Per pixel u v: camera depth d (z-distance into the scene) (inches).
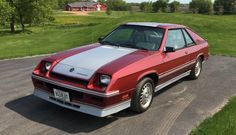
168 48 243.6
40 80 214.7
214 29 1005.8
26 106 234.8
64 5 6663.4
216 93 286.8
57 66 213.3
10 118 211.2
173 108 241.0
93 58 216.5
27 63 424.8
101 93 187.2
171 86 305.4
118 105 200.7
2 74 348.5
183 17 1248.2
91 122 208.1
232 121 209.9
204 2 3331.7
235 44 668.7
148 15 1336.1
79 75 198.4
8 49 650.2
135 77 208.4
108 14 4335.6
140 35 255.3
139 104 219.1
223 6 3376.0
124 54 226.1
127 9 6427.2
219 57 499.2
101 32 968.9
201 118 221.6
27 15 1926.7
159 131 198.1
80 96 196.7
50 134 188.5
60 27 2106.3
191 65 307.1
